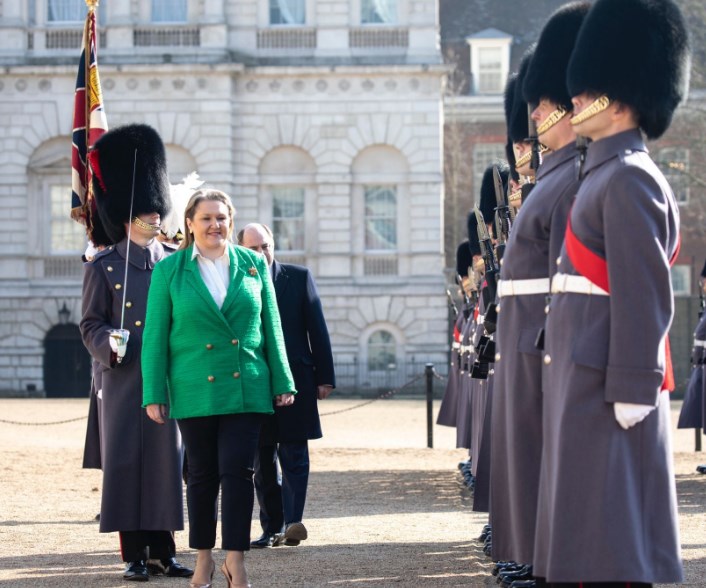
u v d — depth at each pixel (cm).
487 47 5800
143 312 1009
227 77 4259
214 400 877
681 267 5350
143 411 990
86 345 1005
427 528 1260
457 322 1891
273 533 1147
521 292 750
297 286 1173
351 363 4338
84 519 1340
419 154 4341
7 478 1748
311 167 4347
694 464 1964
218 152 4262
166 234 1212
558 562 646
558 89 784
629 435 651
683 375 4444
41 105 4284
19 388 4300
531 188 819
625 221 648
